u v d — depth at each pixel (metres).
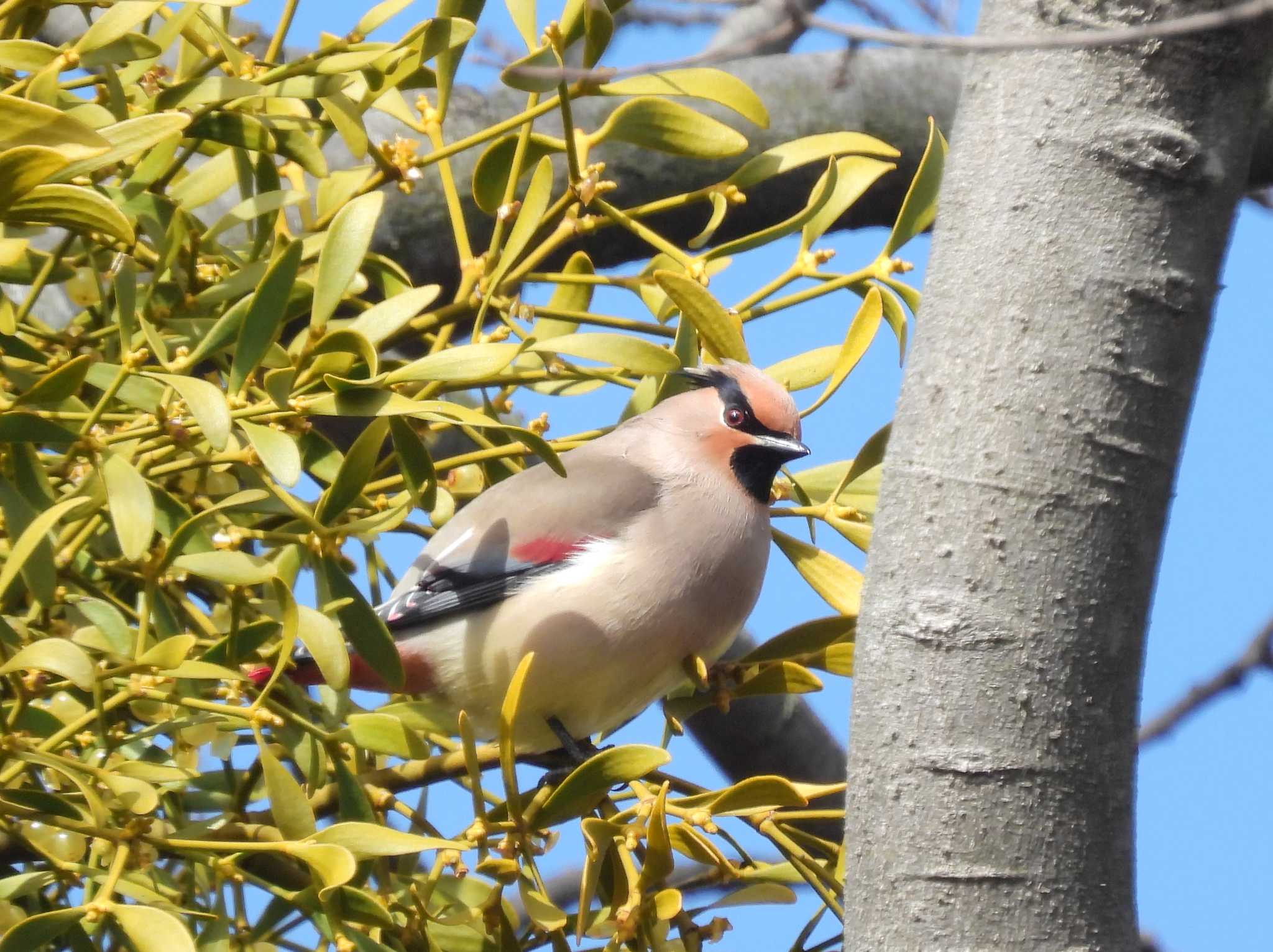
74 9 8.70
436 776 5.85
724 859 5.18
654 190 8.51
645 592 6.57
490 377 6.31
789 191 8.70
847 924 4.05
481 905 5.29
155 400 5.36
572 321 6.45
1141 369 3.97
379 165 6.30
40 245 7.48
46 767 5.19
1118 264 3.98
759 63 8.88
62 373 4.93
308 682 5.91
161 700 5.09
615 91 6.18
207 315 6.11
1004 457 3.98
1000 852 3.89
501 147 6.41
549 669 6.59
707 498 6.76
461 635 6.67
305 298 5.94
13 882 4.86
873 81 8.87
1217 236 4.03
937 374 4.10
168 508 5.39
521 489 6.89
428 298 5.33
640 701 6.84
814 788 5.04
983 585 3.97
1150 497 3.98
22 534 4.81
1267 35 4.02
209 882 5.52
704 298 5.88
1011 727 3.92
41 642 4.42
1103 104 4.03
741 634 8.72
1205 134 4.00
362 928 5.20
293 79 5.93
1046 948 3.85
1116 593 3.95
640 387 6.50
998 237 4.07
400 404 5.07
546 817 5.03
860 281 6.31
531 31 6.24
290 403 5.12
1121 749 3.96
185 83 5.57
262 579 4.99
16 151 4.23
